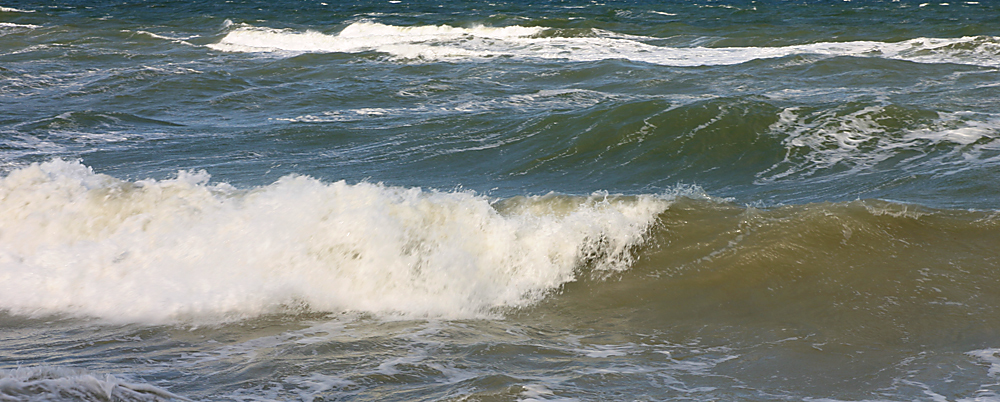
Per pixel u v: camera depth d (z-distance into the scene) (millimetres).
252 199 16109
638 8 92500
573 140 28891
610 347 10984
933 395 8945
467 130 31391
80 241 15586
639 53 54594
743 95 36156
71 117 34188
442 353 10508
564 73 46219
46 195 16766
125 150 28828
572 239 14352
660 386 9227
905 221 14797
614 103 33156
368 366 9891
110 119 34594
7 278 14352
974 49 50250
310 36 66688
